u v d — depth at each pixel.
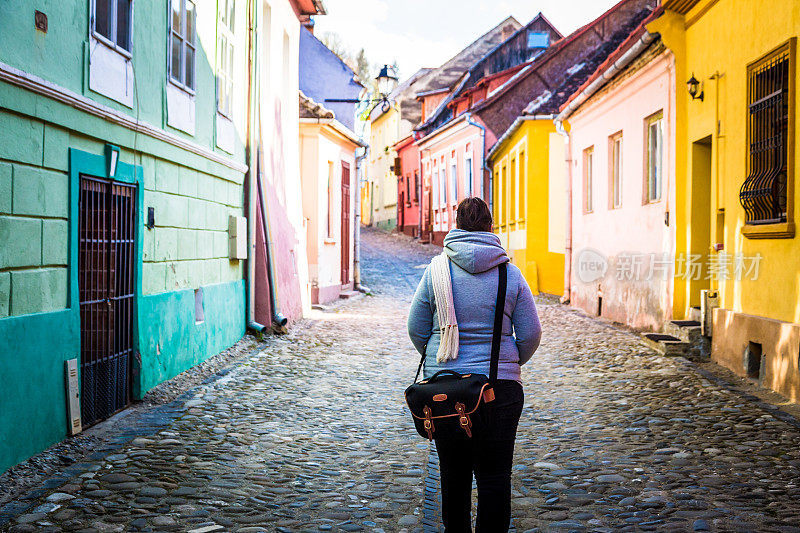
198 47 9.84
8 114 5.29
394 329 14.87
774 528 4.34
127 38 7.47
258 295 13.18
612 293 15.16
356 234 23.22
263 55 14.41
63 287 6.14
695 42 10.58
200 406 7.73
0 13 5.14
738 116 8.98
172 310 8.79
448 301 3.68
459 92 36.81
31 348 5.54
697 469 5.53
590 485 5.29
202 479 5.40
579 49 28.30
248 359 10.68
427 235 39.62
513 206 24.75
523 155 23.14
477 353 3.65
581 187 17.72
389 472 5.75
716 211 9.75
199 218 9.96
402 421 7.48
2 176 5.22
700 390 8.12
